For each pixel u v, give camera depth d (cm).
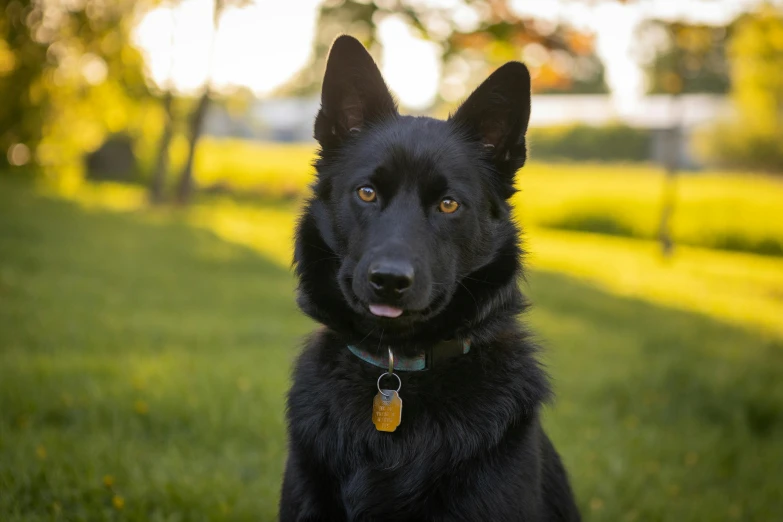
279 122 5669
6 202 1669
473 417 308
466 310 325
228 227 1739
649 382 725
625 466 534
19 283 959
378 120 349
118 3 2339
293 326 895
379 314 297
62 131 2578
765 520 476
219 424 543
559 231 2512
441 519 300
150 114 2656
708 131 3741
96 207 1828
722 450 588
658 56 1956
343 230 326
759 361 862
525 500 306
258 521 421
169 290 1031
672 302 1277
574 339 913
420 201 319
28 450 457
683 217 2372
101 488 418
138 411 548
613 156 4034
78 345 725
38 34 2386
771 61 2258
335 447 311
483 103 349
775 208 2373
